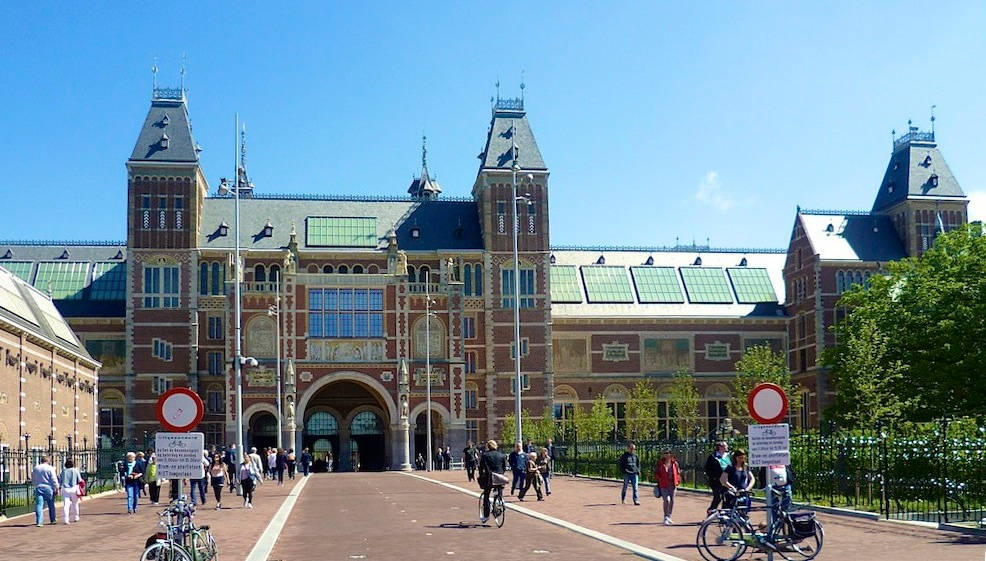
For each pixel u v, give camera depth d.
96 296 109.12
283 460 68.75
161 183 104.62
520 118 113.94
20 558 28.75
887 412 66.44
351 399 109.31
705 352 117.00
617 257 124.69
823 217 116.75
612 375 114.75
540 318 109.50
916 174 115.31
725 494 31.97
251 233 109.00
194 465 22.55
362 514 40.97
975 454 37.09
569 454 78.44
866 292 79.69
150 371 102.56
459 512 41.28
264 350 100.06
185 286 103.88
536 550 28.05
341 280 101.38
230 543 31.33
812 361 112.88
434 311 102.75
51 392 69.94
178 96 108.06
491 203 110.31
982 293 66.75
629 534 31.48
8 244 115.25
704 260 126.50
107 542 33.03
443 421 101.56
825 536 29.88
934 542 28.28
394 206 114.69
